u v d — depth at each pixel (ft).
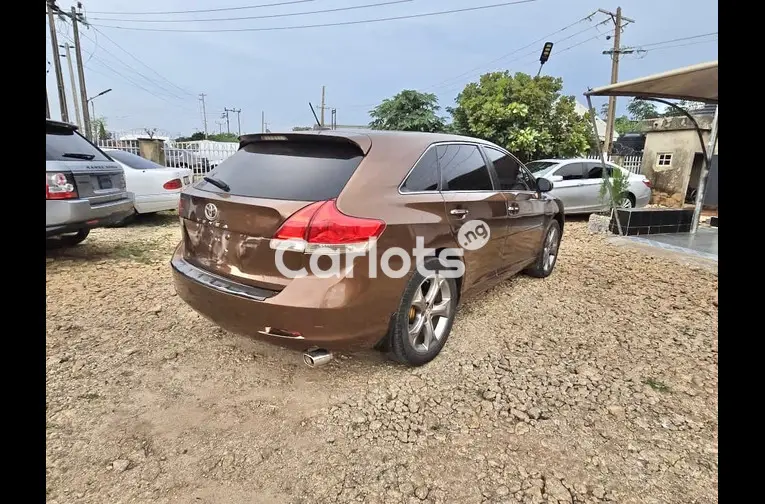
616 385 9.18
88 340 10.54
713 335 11.56
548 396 8.74
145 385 8.80
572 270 17.94
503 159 12.96
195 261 8.96
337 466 6.82
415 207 8.64
